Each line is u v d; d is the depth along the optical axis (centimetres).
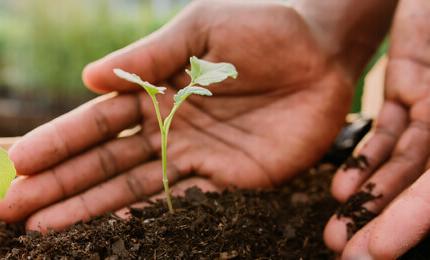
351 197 32
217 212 30
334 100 37
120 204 32
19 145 30
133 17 115
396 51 37
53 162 31
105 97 34
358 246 29
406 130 34
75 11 109
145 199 32
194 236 28
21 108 104
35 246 28
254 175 35
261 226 31
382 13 41
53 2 108
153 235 28
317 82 37
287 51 36
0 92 110
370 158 34
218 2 36
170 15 108
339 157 42
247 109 37
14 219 30
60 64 108
